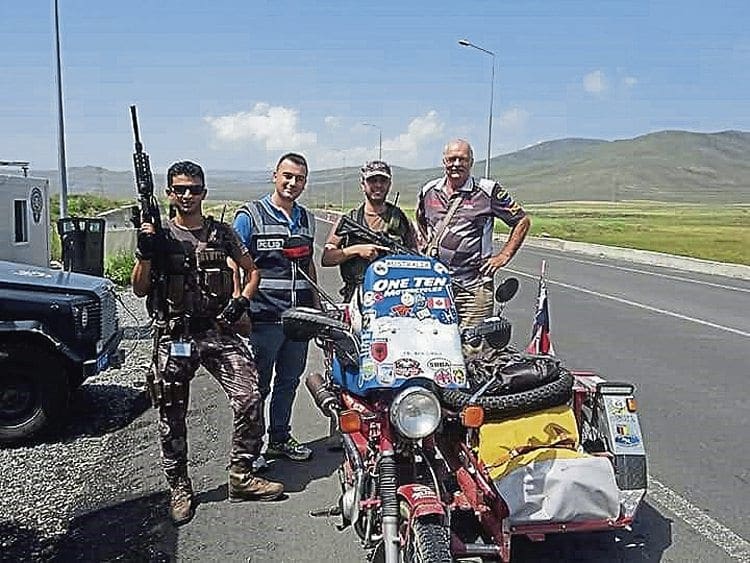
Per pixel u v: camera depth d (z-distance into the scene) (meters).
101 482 4.07
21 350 4.64
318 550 3.30
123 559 3.24
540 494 2.92
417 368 2.76
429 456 2.90
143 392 5.78
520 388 3.09
